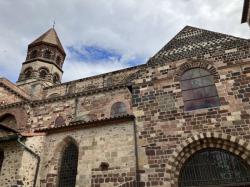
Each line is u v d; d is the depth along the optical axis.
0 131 18.27
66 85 35.06
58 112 26.59
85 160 14.26
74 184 14.16
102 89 25.88
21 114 27.56
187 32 17.72
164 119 14.03
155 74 15.84
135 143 13.63
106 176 13.24
